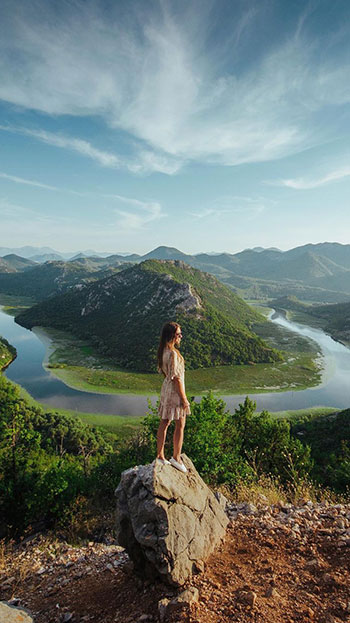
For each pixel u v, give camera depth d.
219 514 6.97
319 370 110.25
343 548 5.73
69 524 15.41
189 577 5.43
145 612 5.04
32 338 145.38
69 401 76.75
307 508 7.46
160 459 6.64
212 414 18.86
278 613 4.42
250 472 15.52
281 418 69.44
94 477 22.05
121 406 74.56
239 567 5.68
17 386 83.75
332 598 4.61
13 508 17.88
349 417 55.44
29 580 7.70
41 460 26.53
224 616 4.48
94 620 5.26
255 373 105.38
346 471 21.69
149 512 5.59
